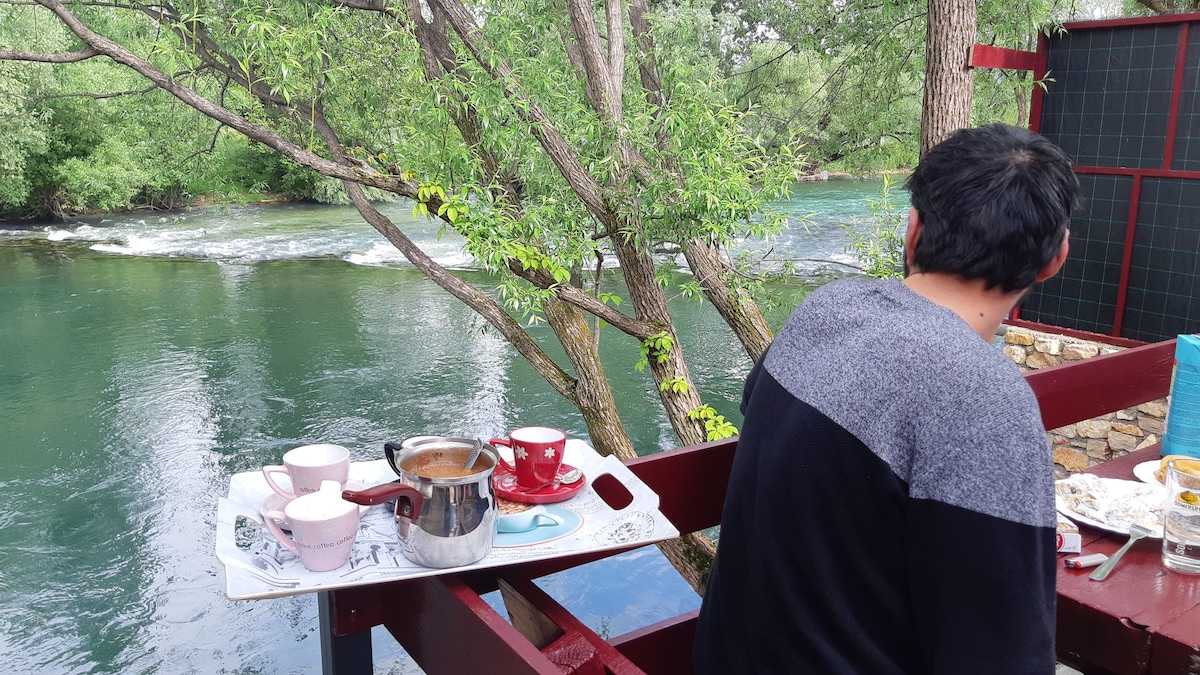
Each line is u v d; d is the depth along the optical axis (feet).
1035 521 3.01
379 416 38.19
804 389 3.40
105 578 26.23
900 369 3.22
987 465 3.03
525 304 19.52
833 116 32.12
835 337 3.49
